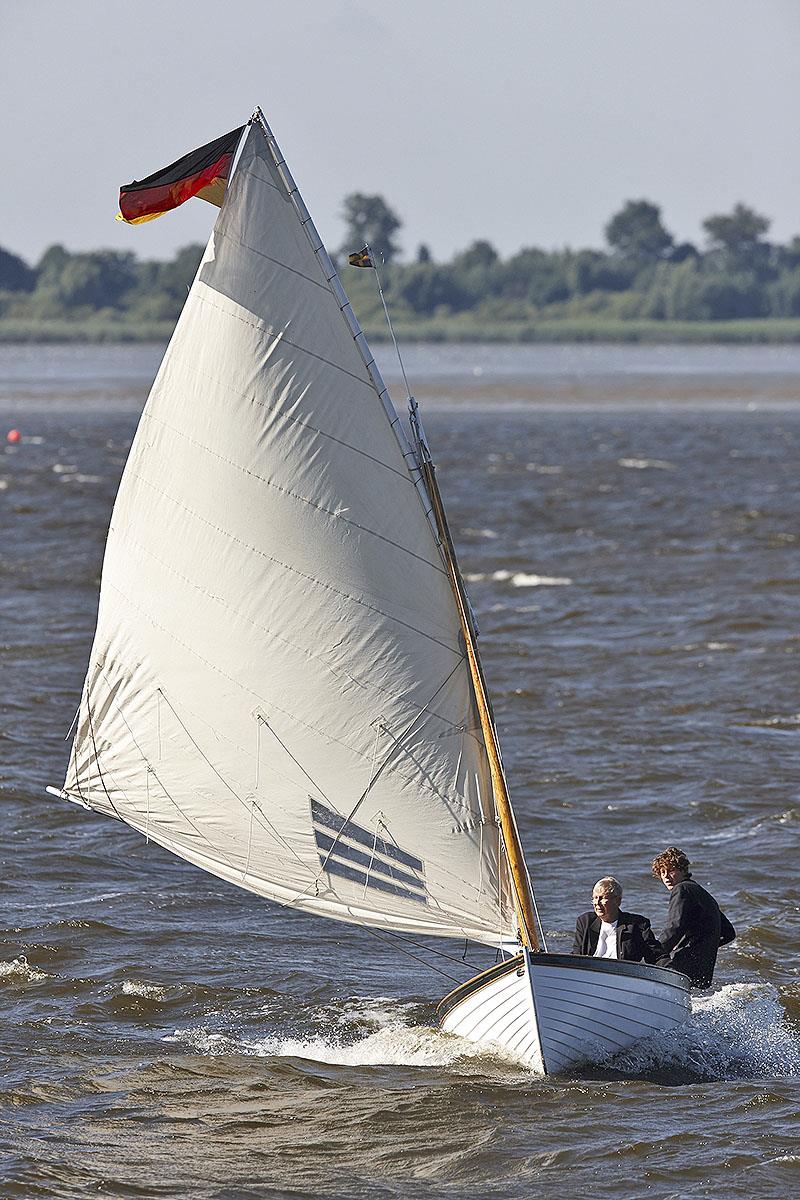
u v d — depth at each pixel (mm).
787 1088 53062
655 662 123625
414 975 65562
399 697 55688
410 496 54438
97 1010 61375
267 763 57531
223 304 56031
